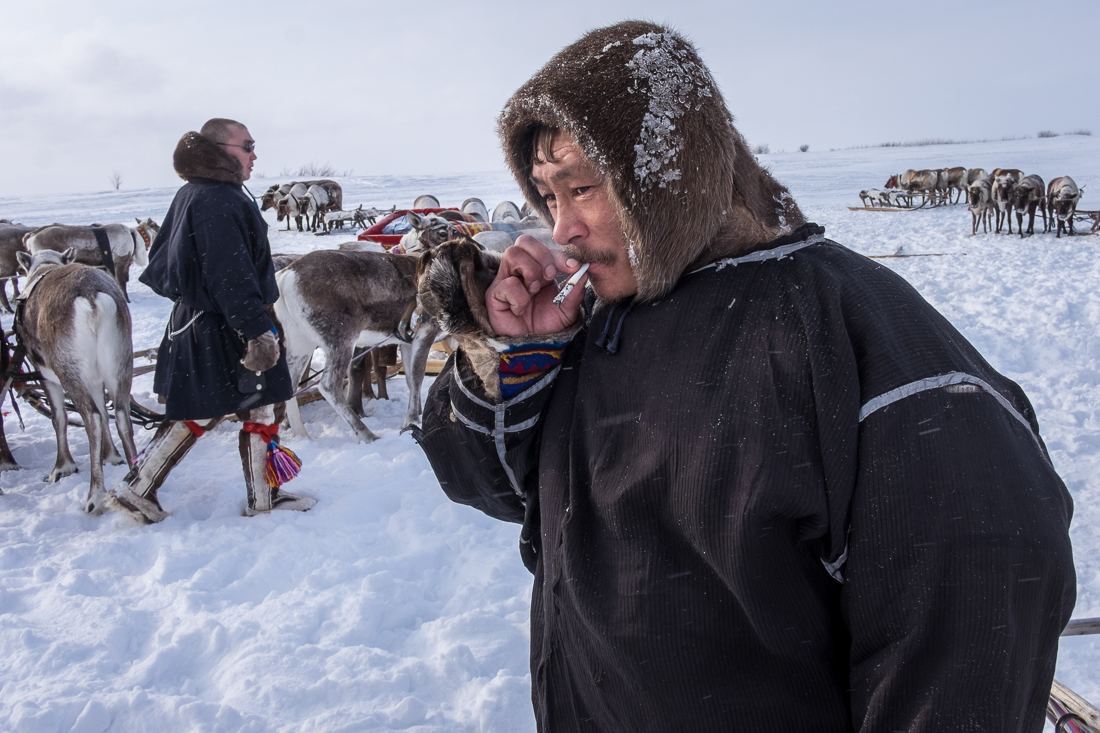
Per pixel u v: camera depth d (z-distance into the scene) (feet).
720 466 3.00
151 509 14.62
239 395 13.34
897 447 2.77
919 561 2.66
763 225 3.31
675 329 3.29
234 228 12.33
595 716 3.80
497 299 3.68
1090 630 5.97
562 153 3.32
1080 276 38.60
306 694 9.14
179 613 11.24
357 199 136.46
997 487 2.65
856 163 188.85
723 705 3.31
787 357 2.99
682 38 3.35
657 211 3.08
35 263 20.26
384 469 17.46
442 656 9.86
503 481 4.36
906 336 2.96
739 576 3.03
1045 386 21.36
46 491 17.04
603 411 3.56
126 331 16.57
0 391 18.08
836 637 3.28
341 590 11.80
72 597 11.54
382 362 23.45
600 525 3.58
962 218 77.25
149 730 8.67
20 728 8.51
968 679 2.58
